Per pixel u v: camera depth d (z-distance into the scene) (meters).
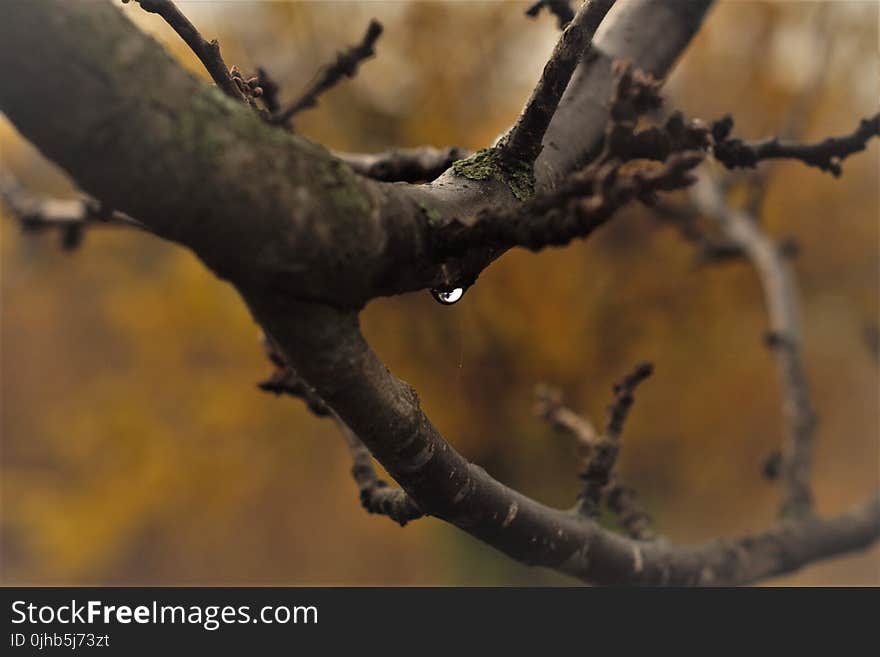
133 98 0.56
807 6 8.62
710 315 9.73
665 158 0.77
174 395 11.12
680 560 1.52
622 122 0.74
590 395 9.55
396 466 0.92
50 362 13.32
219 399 10.70
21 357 13.35
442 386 8.48
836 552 2.03
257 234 0.62
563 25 1.39
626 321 9.64
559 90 0.93
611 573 1.35
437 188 0.90
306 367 0.74
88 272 11.95
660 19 1.35
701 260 3.47
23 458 13.55
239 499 11.40
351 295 0.69
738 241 3.24
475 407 9.09
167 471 11.16
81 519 11.76
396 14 9.38
